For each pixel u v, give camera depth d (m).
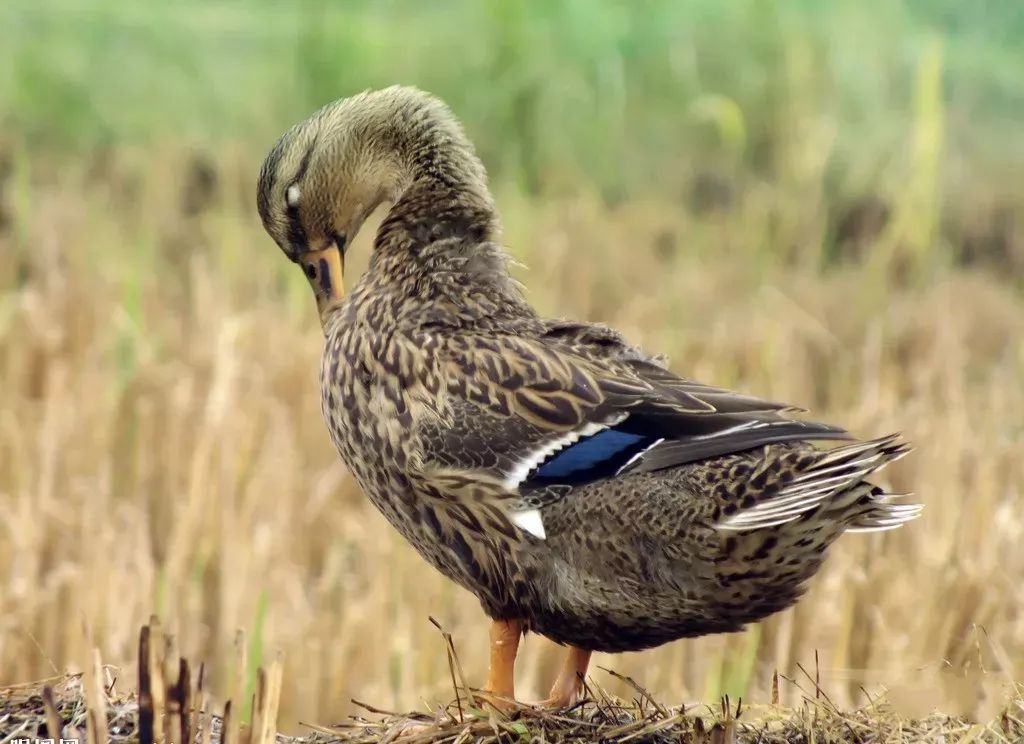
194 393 13.84
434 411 7.38
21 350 14.61
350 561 12.09
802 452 6.83
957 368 15.06
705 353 15.73
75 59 22.25
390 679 10.21
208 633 10.88
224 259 17.89
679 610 7.14
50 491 11.72
